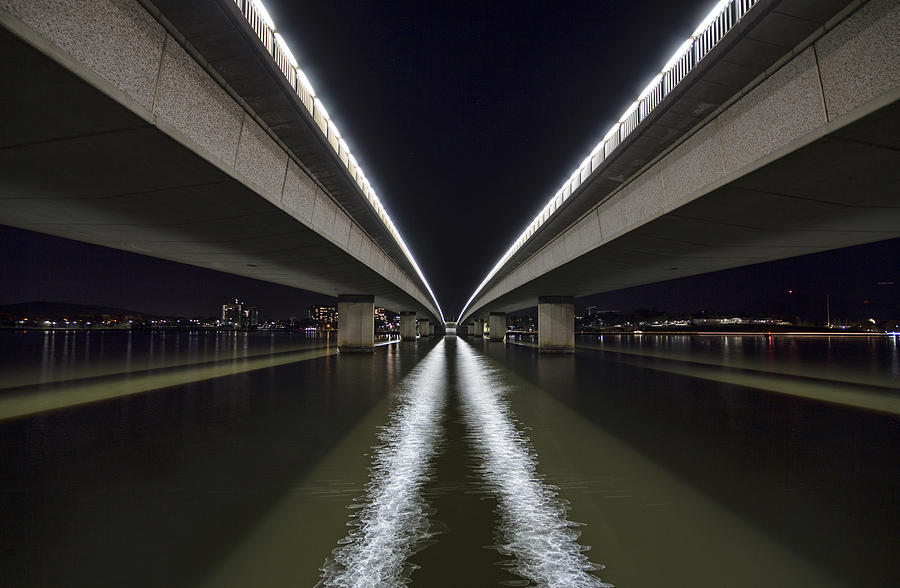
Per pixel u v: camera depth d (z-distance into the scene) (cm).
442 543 567
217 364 3194
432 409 1456
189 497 718
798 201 1175
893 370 2683
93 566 513
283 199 1376
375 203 2372
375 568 508
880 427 1196
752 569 505
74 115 755
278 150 1311
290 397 1700
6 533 596
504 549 551
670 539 577
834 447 1002
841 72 764
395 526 615
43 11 580
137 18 741
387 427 1203
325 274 2973
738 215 1327
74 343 7681
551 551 546
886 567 509
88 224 1534
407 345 6225
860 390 1847
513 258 3575
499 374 2495
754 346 6178
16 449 986
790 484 770
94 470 846
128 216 1420
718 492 736
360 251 2456
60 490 747
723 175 1080
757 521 628
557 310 4241
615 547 555
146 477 809
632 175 1561
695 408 1470
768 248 1853
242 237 1747
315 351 4988
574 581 482
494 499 710
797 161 918
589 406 1506
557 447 1004
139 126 796
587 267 2605
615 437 1093
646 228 1545
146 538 581
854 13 739
